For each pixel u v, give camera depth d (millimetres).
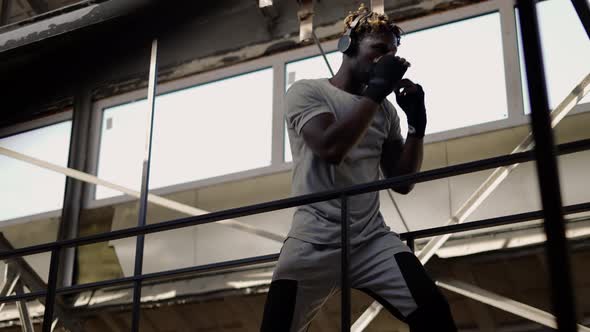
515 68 6289
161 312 7094
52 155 7930
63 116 8039
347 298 2023
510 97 6246
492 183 5375
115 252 7363
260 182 6938
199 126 7391
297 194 2281
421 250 5734
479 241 5988
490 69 6391
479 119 6297
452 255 6023
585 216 5750
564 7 6211
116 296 7168
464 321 6383
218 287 6805
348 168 2252
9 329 7711
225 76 7426
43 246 2865
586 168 5852
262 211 2334
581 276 5840
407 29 6742
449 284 5523
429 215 6258
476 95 6375
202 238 7070
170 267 7066
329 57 7047
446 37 6617
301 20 2654
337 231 2172
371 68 2328
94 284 2990
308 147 2268
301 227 2191
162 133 7523
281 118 7039
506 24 6441
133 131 7684
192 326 7109
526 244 5832
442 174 2141
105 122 7836
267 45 7320
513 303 5289
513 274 6008
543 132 819
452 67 6523
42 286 6980
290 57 7199
